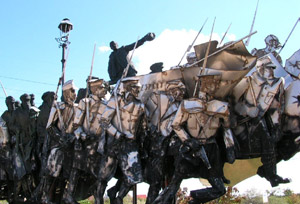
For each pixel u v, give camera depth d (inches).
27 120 672.4
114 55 696.4
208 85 483.5
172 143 530.0
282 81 509.7
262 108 505.4
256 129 505.0
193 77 531.5
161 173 534.3
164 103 546.3
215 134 493.4
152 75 570.6
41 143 651.5
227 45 513.0
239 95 517.3
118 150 531.5
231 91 515.2
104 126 536.4
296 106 523.5
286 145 542.0
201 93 487.5
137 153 528.7
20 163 666.2
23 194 693.9
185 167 493.0
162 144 534.6
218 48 522.0
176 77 550.9
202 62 529.0
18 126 677.3
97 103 569.0
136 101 536.4
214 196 487.8
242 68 502.3
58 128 602.5
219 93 491.8
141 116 535.2
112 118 539.8
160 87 561.0
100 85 570.9
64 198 567.5
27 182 674.8
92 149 561.6
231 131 492.1
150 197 531.2
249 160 610.5
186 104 484.7
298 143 531.2
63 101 624.4
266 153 499.2
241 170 617.0
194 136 491.2
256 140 504.7
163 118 541.3
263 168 526.0
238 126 520.4
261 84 510.0
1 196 737.6
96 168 558.9
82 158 564.1
